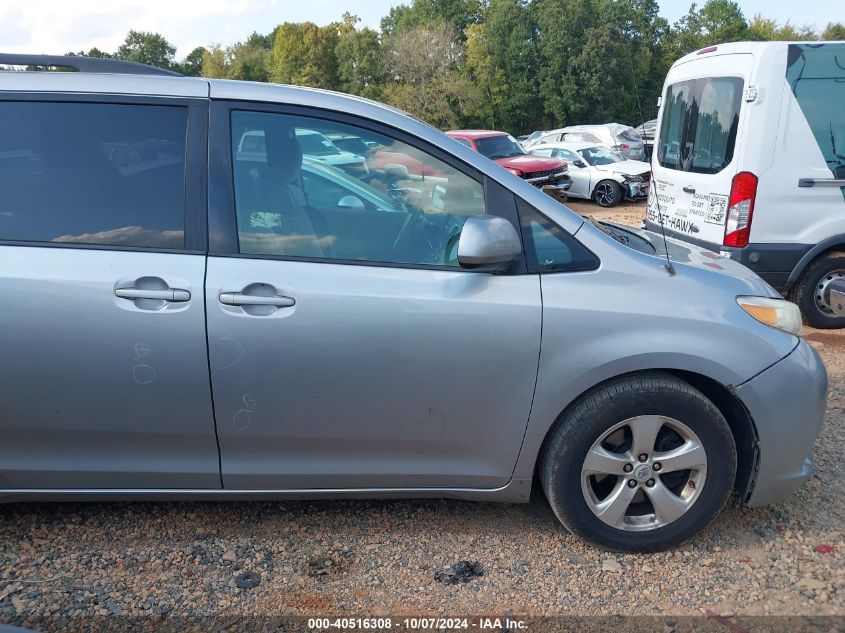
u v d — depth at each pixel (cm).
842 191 552
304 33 6425
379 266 264
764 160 548
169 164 263
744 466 288
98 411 259
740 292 282
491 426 270
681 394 267
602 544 282
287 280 255
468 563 281
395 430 269
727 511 317
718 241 580
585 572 276
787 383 273
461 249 252
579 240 272
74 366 253
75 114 264
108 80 269
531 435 271
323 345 256
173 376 255
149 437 264
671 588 266
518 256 260
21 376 253
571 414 271
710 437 272
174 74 283
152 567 277
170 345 253
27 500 274
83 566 276
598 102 4928
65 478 269
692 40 4897
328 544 293
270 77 7438
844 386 466
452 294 260
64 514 310
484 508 320
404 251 269
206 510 316
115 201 260
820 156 548
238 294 252
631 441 275
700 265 297
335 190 273
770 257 562
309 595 263
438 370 261
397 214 272
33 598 257
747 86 546
